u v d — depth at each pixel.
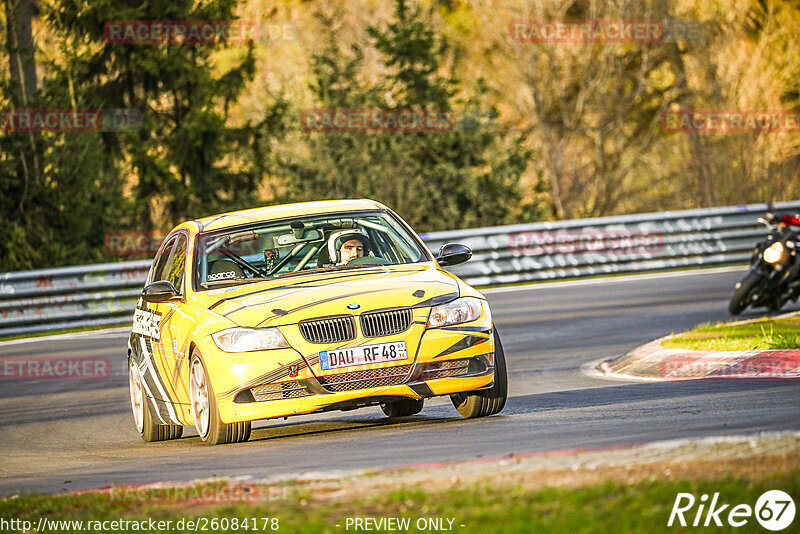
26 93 87.81
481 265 69.00
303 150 102.00
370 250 28.34
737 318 48.59
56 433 33.31
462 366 25.11
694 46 126.62
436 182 101.62
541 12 123.88
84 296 61.78
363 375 24.33
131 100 95.25
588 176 132.00
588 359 40.66
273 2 128.38
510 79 128.38
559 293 63.03
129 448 28.59
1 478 24.62
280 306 24.81
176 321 26.72
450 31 130.75
